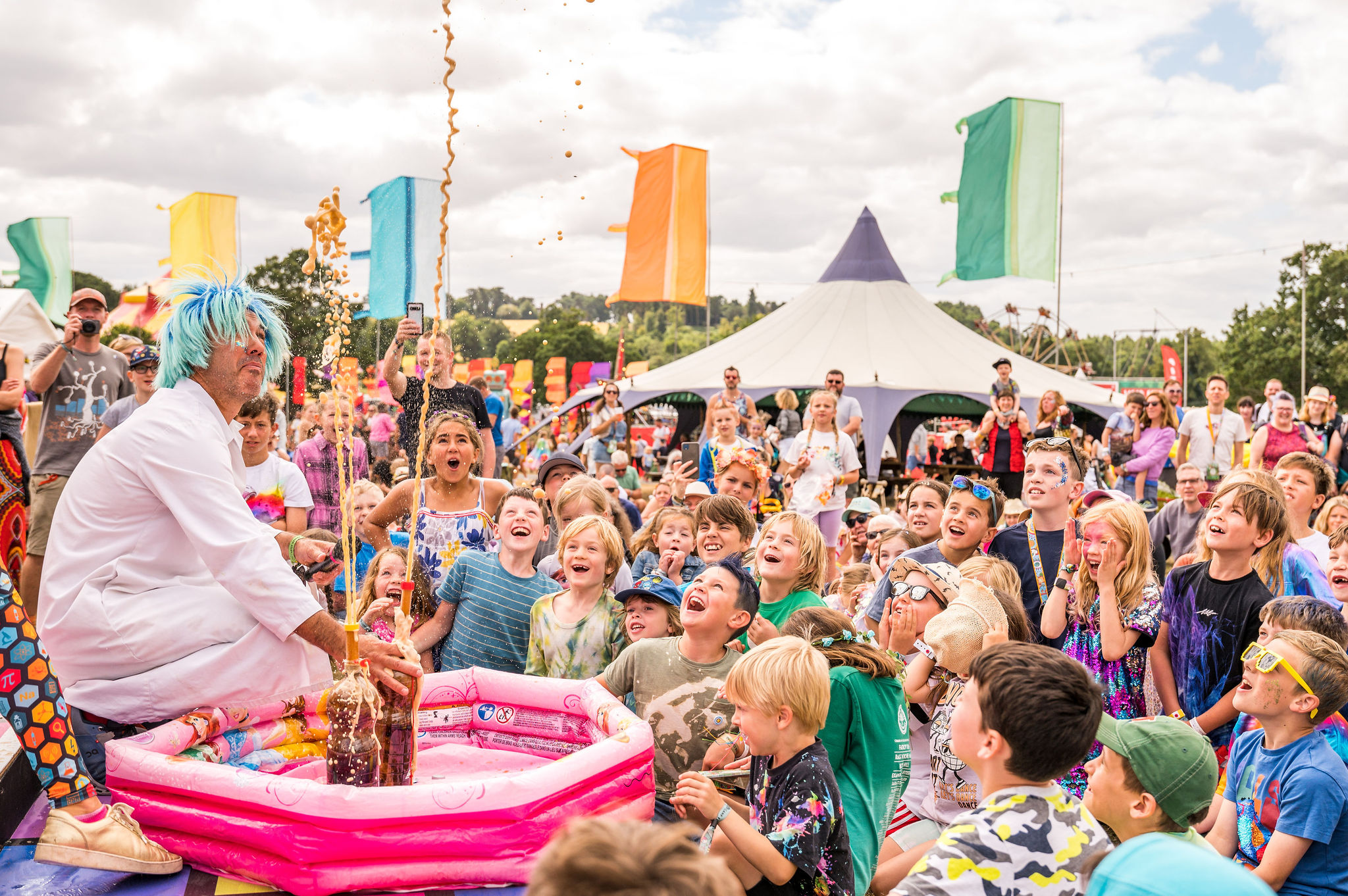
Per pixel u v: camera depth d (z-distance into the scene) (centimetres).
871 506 726
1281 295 6606
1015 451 1027
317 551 445
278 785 242
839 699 292
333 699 259
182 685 277
